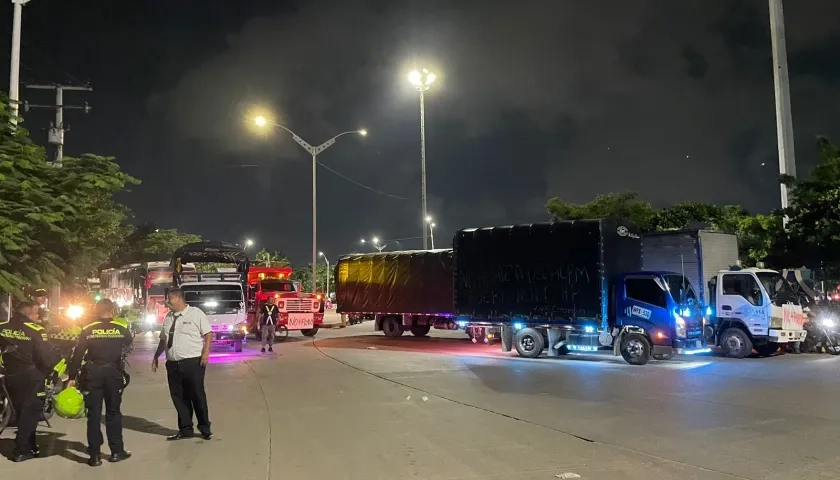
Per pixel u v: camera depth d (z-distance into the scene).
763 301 17.66
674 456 7.46
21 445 7.61
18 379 7.70
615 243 17.80
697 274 19.62
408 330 28.39
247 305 24.59
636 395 11.77
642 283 16.78
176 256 24.52
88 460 7.59
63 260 13.20
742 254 25.77
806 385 12.77
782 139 24.17
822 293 22.17
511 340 19.16
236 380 14.36
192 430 8.72
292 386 13.34
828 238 20.59
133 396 12.21
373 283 27.80
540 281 18.12
